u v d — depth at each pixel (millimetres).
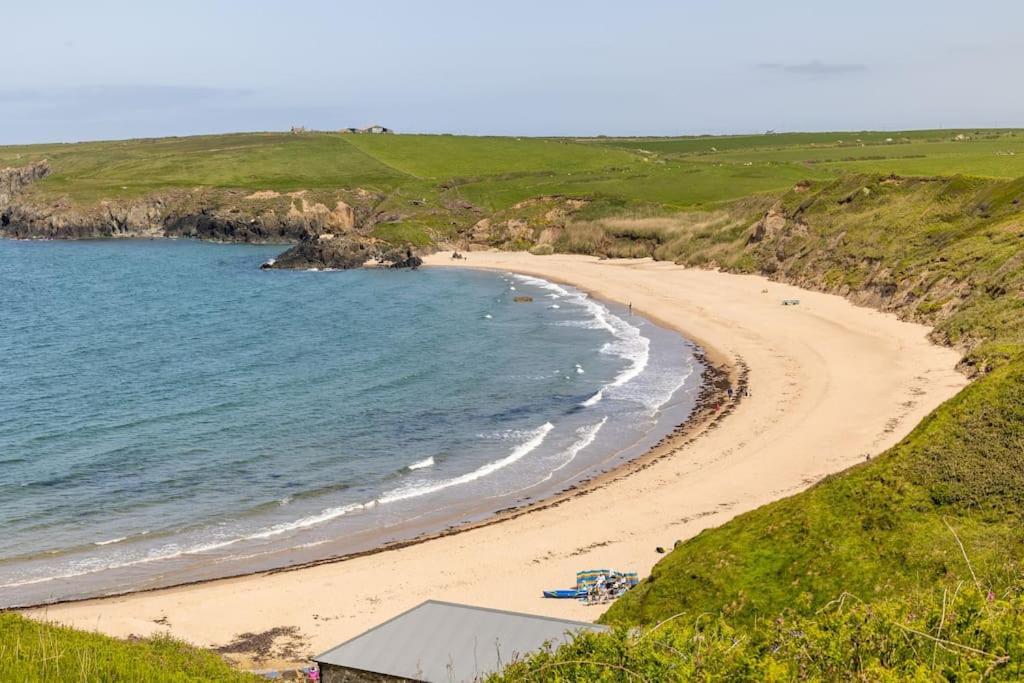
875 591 28609
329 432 62469
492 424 64125
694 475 51750
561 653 21391
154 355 88625
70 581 40781
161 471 54938
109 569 42062
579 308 111562
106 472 54688
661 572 34125
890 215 109625
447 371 79812
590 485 51562
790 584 30547
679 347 86562
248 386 75500
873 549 30562
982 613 17219
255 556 43562
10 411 68188
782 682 17219
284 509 49312
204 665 28797
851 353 76312
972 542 29359
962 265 86188
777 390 68125
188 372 81000
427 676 25078
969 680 15336
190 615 37375
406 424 64250
